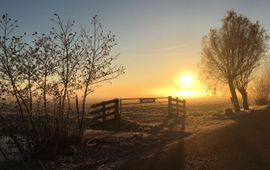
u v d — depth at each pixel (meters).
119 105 24.25
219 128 22.80
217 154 15.08
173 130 22.27
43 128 14.62
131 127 23.80
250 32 44.34
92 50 15.22
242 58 43.69
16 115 14.22
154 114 35.06
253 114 33.19
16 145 13.88
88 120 21.89
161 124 26.14
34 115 14.52
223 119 29.36
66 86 14.83
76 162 13.13
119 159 13.52
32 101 14.29
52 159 13.70
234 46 44.00
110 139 17.56
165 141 17.80
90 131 20.47
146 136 19.08
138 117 31.88
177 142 17.28
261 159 14.52
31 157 13.74
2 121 13.72
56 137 14.63
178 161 13.59
